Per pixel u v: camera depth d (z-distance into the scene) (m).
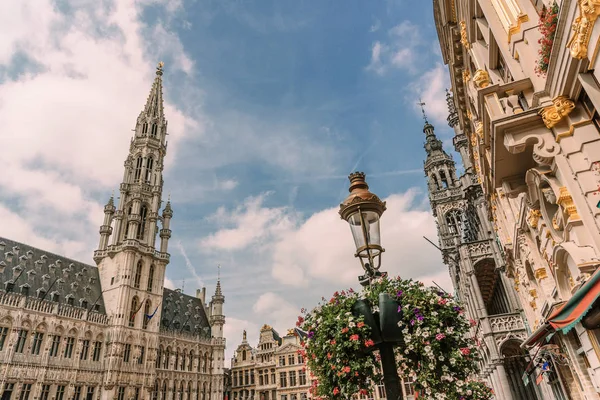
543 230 12.56
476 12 14.00
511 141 9.34
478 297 25.72
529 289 18.42
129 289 62.25
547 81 9.12
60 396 49.50
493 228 27.78
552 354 14.98
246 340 81.88
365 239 7.52
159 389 63.31
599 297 7.66
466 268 27.34
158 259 70.12
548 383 19.69
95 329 56.62
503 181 11.65
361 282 8.41
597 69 7.26
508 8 11.30
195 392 70.00
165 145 83.38
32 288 54.19
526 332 23.45
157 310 65.88
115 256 65.75
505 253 22.06
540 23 9.09
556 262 11.54
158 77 90.50
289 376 70.12
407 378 8.83
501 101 10.34
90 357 54.59
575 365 13.02
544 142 9.13
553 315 8.82
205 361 75.44
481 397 14.50
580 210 8.77
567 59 8.02
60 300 56.19
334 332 7.88
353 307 7.83
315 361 8.92
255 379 75.06
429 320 7.79
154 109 85.12
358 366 7.49
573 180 8.79
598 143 8.41
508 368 28.61
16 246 57.53
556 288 12.95
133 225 67.69
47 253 61.34
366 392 7.73
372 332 7.38
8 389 44.69
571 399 14.83
